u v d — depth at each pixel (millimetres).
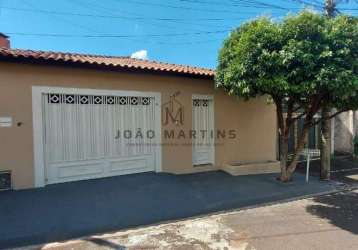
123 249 4148
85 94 6773
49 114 6418
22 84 6066
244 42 6426
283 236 4637
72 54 7770
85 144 6875
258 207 6258
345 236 4652
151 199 6043
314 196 7219
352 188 8102
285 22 6359
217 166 9094
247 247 4234
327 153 8906
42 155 6293
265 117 10094
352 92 5906
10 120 5973
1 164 5926
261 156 10023
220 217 5574
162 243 4359
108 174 7203
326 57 5781
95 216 5082
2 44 9836
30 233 4371
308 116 7660
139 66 7113
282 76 6027
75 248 4164
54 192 5996
